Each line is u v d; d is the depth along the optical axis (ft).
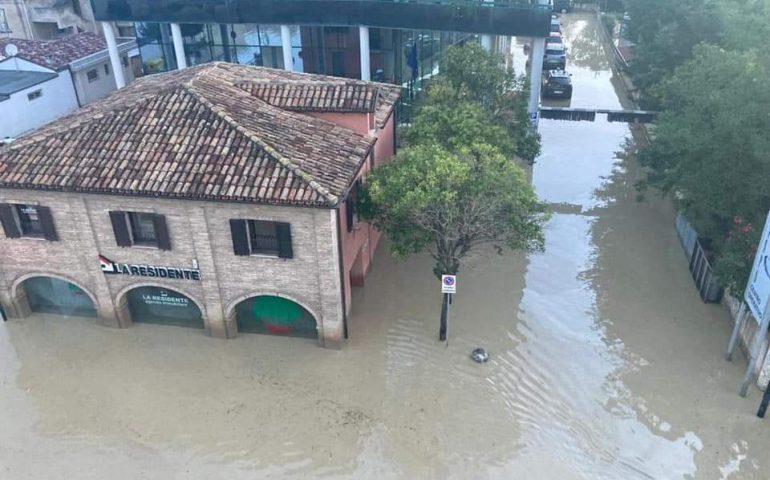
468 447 61.36
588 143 135.95
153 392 68.23
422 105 95.96
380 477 58.29
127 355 73.61
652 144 101.60
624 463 59.77
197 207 66.39
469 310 81.41
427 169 68.28
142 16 127.03
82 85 142.92
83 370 71.61
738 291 70.03
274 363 71.97
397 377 70.03
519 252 94.12
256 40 129.39
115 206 68.33
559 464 59.62
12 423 64.80
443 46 133.08
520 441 62.08
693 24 121.29
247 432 63.10
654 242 97.14
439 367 71.61
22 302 79.20
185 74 86.84
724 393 67.62
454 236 68.74
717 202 77.92
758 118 74.18
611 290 85.40
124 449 61.57
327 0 116.57
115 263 72.54
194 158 67.67
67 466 59.93
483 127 85.76
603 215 105.40
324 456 60.39
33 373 71.36
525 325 78.59
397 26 115.34
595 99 164.86
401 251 70.59
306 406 66.08
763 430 63.05
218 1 121.80
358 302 82.74
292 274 69.10
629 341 75.56
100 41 151.53
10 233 73.05
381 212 73.61
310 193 62.80
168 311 77.77
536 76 115.34
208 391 68.18
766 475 58.49
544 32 108.68
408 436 62.54
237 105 75.51
